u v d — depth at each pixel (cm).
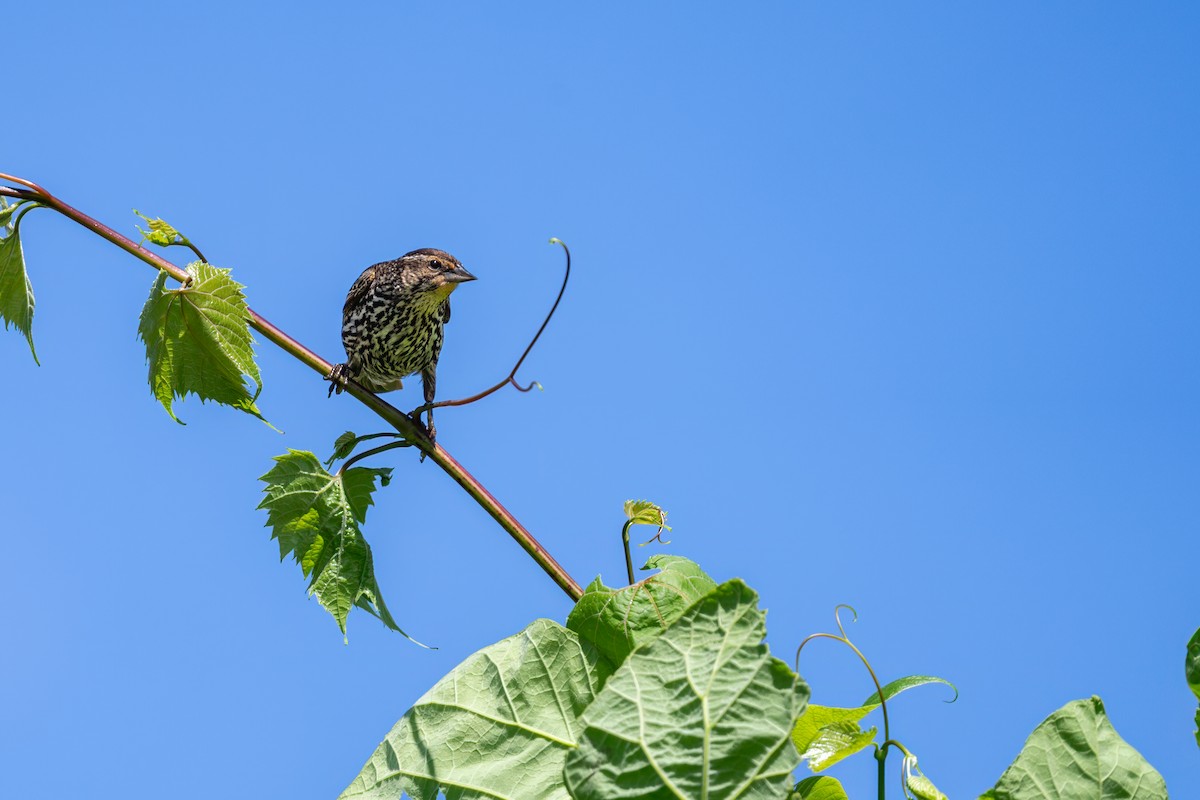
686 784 450
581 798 459
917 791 514
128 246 796
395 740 581
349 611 766
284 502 772
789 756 446
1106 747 518
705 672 470
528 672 584
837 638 554
